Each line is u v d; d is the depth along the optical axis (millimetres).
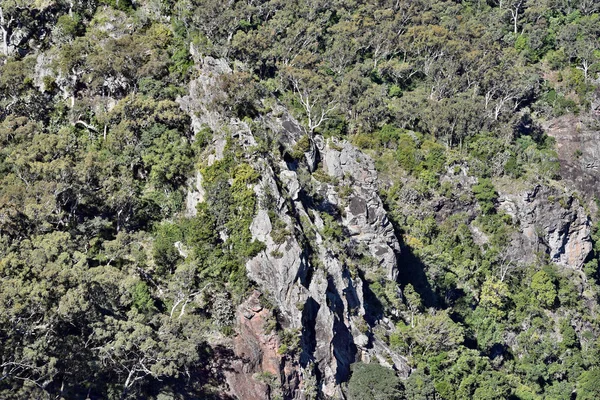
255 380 75438
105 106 101688
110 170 89750
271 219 83125
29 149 86750
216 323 77688
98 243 83375
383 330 96062
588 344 126688
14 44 113188
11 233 73062
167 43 111188
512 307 123062
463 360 94312
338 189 109188
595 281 141875
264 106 107125
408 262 117000
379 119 137000
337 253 92688
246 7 147750
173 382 71438
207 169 88000
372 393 82812
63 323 63781
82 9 117812
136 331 63531
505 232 130750
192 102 99250
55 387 63094
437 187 129875
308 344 81750
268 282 80312
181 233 86500
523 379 115562
